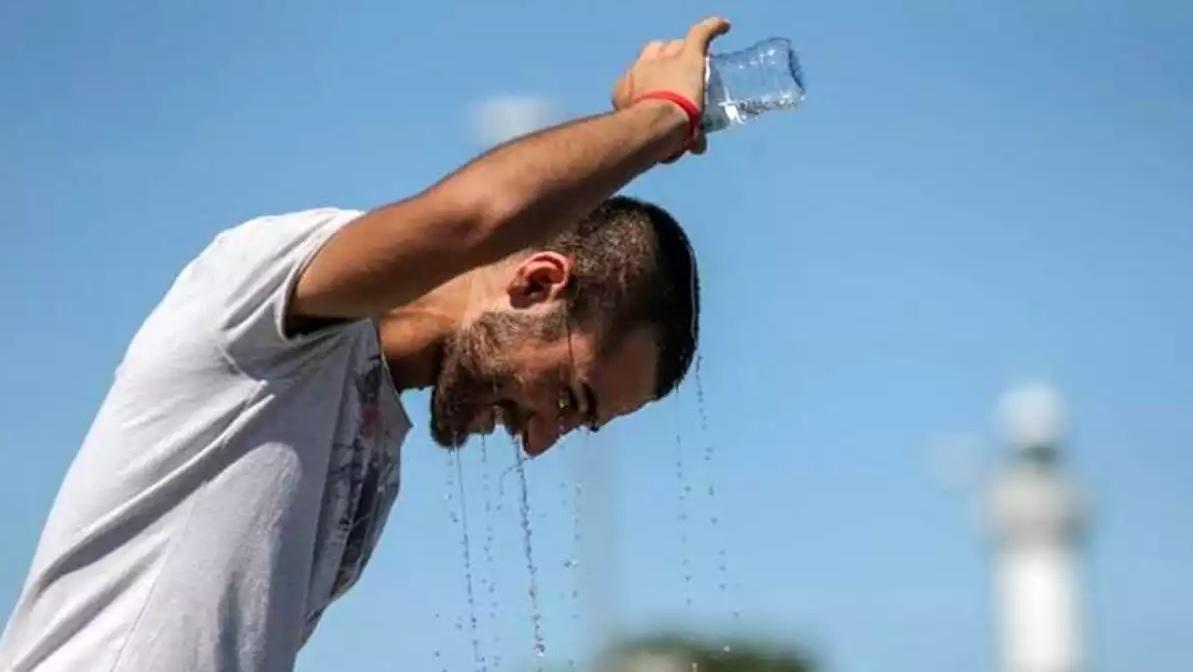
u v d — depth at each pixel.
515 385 10.48
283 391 9.65
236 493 9.59
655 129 9.78
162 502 9.55
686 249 10.91
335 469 9.90
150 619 9.48
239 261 9.53
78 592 9.54
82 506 9.54
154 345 9.62
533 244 9.57
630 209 10.65
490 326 10.39
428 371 10.52
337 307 9.48
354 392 9.94
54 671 9.50
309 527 9.76
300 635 9.79
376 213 9.41
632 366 10.65
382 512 10.34
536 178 9.37
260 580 9.59
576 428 10.82
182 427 9.54
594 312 10.43
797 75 10.45
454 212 9.27
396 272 9.35
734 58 10.41
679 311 10.80
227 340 9.51
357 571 10.34
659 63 10.17
